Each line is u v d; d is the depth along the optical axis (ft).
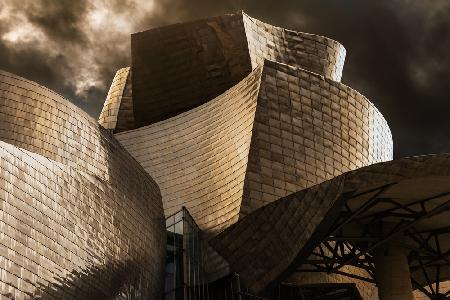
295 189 118.11
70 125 98.32
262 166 116.47
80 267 77.87
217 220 114.52
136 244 92.63
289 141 122.01
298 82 128.57
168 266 101.81
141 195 98.89
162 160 128.98
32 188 72.90
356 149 134.21
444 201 114.21
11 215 68.18
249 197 112.88
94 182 85.92
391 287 121.60
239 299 104.37
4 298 63.67
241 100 125.90
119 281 85.97
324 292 132.05
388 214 119.96
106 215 86.58
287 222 101.86
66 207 78.23
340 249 132.77
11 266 65.82
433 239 130.62
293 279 128.47
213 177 120.26
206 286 109.09
